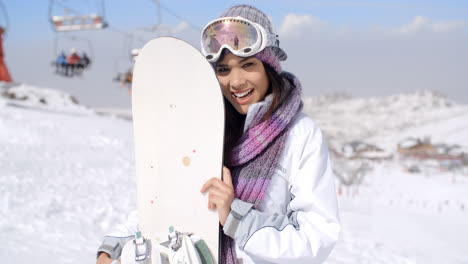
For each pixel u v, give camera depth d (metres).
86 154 15.26
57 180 9.14
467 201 42.94
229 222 0.96
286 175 1.05
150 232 1.10
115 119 28.61
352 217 17.80
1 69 30.64
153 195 1.10
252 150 1.04
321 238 0.94
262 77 1.10
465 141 120.00
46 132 18.38
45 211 5.79
